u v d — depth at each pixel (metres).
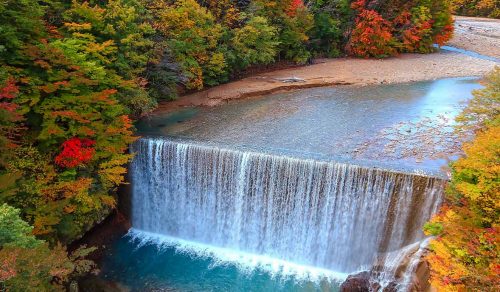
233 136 19.14
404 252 13.82
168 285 15.24
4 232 9.05
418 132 19.94
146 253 17.05
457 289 9.28
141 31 20.33
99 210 16.39
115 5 18.61
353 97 26.12
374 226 15.29
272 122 21.36
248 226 17.23
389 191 14.73
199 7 25.38
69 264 11.08
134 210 18.64
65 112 13.84
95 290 14.67
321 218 15.98
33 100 13.66
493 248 9.43
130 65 19.89
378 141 18.78
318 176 15.49
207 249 17.64
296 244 16.70
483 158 10.80
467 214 10.67
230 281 15.60
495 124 14.47
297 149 17.55
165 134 19.19
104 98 15.03
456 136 19.30
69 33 17.75
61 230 14.30
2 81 12.86
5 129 12.87
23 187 13.05
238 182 16.75
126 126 16.06
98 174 15.30
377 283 13.45
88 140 14.70
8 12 14.02
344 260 16.12
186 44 23.55
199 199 17.70
